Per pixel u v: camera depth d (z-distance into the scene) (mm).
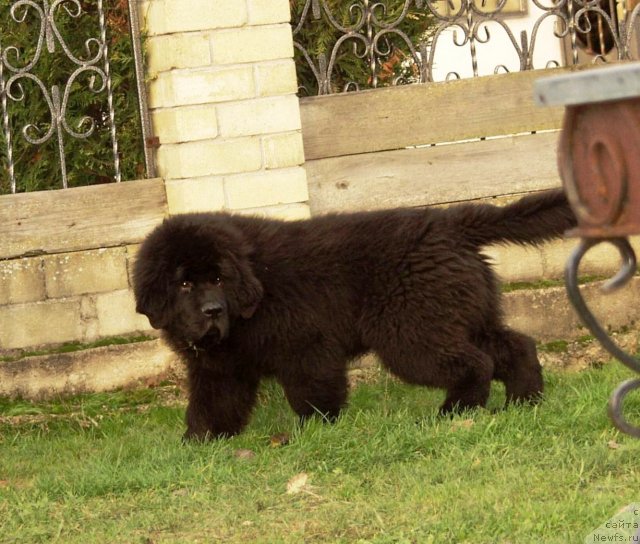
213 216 6070
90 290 7348
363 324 5988
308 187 7605
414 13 8156
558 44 11336
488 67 11203
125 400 7117
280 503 4828
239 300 5738
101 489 5188
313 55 7973
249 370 6074
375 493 4832
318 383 5973
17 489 5379
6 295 7219
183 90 7129
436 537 4133
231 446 5746
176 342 5941
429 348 5863
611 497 4379
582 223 2438
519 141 7820
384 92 7660
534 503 4387
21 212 7219
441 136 7758
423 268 5863
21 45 7633
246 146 7238
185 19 7090
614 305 7719
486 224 6008
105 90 7672
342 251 6008
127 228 7367
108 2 7738
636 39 9195
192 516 4707
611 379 6508
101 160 7812
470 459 5062
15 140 7688
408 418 5812
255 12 7180
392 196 7715
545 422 5512
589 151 2402
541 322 7613
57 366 7141
